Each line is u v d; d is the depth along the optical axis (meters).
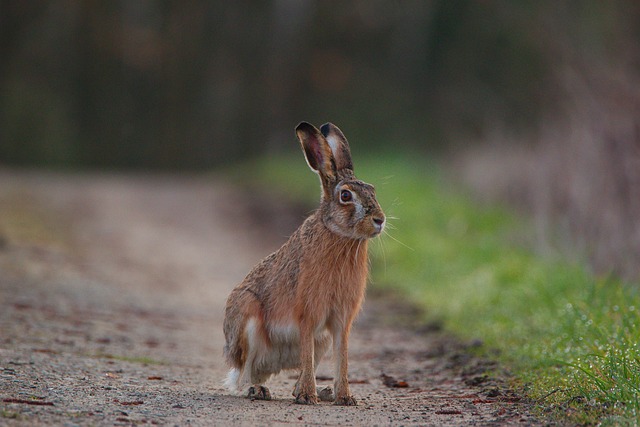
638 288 10.00
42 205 23.48
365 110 51.81
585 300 10.10
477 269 14.30
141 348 9.92
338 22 54.25
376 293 14.83
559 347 8.98
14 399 6.80
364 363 9.86
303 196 27.83
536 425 6.55
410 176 26.39
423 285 14.53
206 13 55.62
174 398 7.48
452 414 7.13
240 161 55.03
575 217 13.23
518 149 20.27
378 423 6.76
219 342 10.85
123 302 12.67
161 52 55.06
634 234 11.48
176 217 24.89
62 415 6.43
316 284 7.64
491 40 45.56
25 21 53.03
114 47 54.16
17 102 50.19
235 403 7.46
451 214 19.31
